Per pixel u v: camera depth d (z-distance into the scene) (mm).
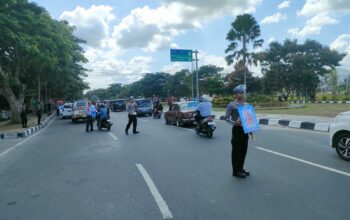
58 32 27141
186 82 90375
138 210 5184
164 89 111250
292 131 15000
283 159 8648
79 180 7250
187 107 20281
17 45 22734
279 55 61812
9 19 20125
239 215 4812
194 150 10688
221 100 43188
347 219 4539
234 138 7004
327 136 12758
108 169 8234
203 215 4867
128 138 14625
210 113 14727
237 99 6980
